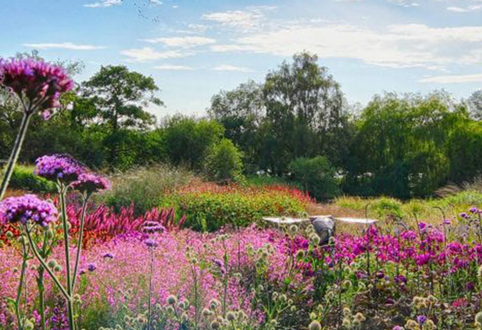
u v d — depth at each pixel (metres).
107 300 5.50
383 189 42.75
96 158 37.59
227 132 50.62
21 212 2.51
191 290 5.65
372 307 5.96
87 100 43.12
